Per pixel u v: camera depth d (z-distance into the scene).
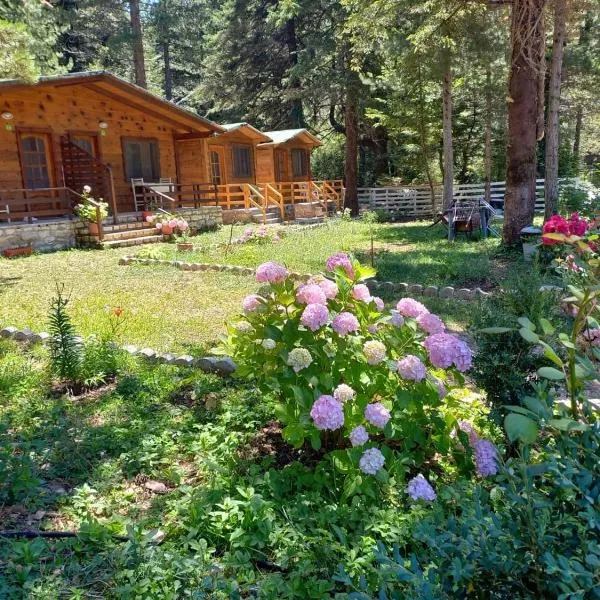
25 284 9.22
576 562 1.40
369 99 22.97
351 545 2.53
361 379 3.02
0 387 4.66
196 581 2.30
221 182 20.77
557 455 1.79
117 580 2.35
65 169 15.02
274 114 29.69
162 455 3.53
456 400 3.29
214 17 30.14
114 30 29.12
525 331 2.05
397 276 9.07
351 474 2.79
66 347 4.79
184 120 17.81
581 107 21.75
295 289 3.22
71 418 4.05
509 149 10.95
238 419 3.87
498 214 19.52
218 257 11.39
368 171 29.98
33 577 2.40
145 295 8.22
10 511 2.95
